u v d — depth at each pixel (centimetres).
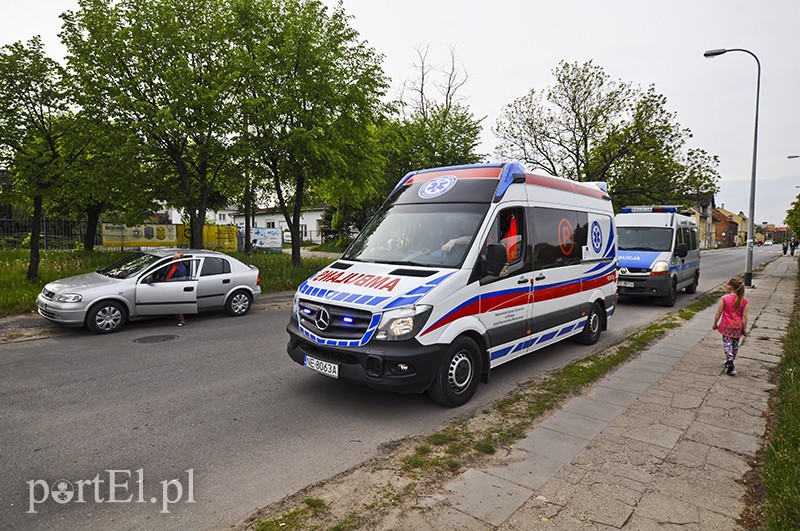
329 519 296
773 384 571
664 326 929
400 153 2623
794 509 288
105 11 1228
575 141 2381
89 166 1147
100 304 831
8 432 427
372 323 441
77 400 509
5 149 1045
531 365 664
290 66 1443
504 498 321
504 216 557
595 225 778
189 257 972
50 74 1077
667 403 505
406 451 395
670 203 2328
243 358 684
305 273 1580
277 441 415
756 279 1945
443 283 471
